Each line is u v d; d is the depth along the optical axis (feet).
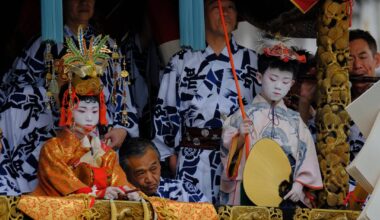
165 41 50.57
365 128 42.70
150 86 51.44
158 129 47.57
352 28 55.31
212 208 43.16
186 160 46.85
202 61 48.01
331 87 46.62
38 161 43.60
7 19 49.93
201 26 43.47
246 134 45.19
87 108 43.37
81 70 43.16
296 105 49.16
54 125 45.85
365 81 51.55
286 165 45.19
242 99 47.75
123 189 42.42
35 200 40.88
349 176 48.14
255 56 48.57
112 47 48.01
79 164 43.04
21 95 45.80
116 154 43.83
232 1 48.62
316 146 46.75
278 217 43.78
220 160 46.73
